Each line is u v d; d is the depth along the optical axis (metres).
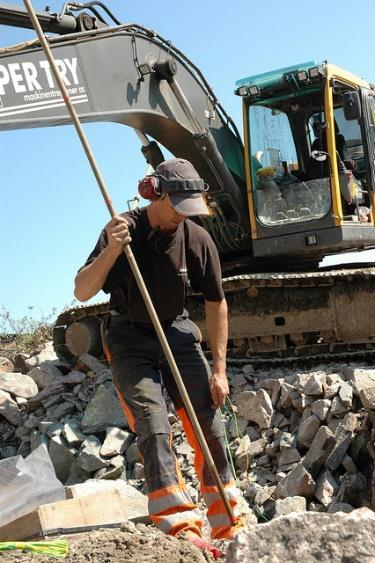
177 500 4.66
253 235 11.74
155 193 4.80
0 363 12.64
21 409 11.12
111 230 4.57
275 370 11.48
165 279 4.95
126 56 10.38
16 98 8.76
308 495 8.28
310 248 11.48
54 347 12.44
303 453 8.88
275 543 3.28
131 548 4.14
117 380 4.96
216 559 4.50
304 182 11.52
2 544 4.32
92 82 9.76
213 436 5.00
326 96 11.22
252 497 8.47
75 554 4.15
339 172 11.59
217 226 12.01
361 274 11.22
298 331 11.59
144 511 6.77
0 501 5.79
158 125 10.98
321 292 11.55
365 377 9.23
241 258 12.38
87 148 4.58
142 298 4.95
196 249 5.07
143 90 10.55
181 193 4.80
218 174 11.61
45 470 6.16
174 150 11.54
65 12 9.77
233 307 11.85
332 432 8.73
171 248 4.96
